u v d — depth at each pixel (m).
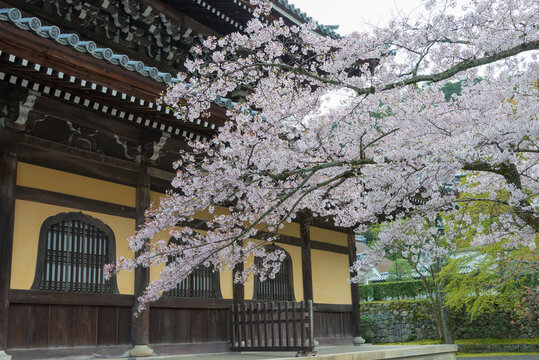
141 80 8.97
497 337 30.05
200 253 9.80
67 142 10.05
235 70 9.91
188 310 12.10
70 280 9.68
